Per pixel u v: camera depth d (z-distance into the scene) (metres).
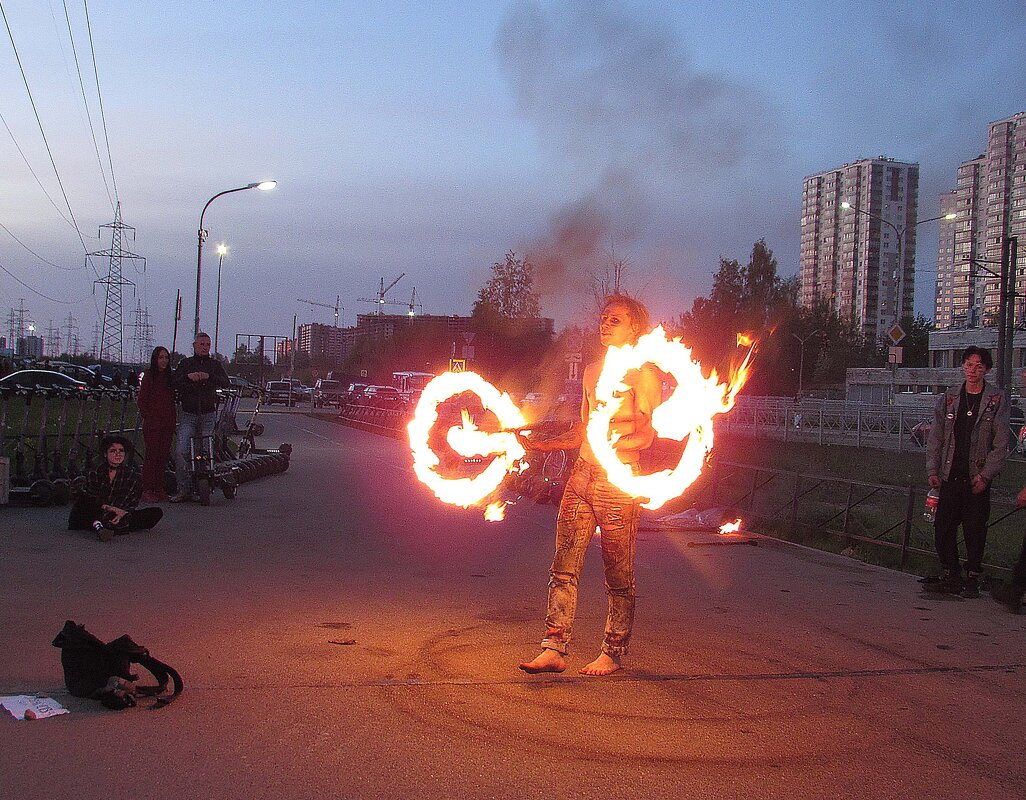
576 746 4.20
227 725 4.27
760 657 5.88
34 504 11.20
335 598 7.10
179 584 7.33
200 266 35.88
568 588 5.40
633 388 5.49
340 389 70.94
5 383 13.72
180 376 12.48
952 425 8.24
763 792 3.80
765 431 40.25
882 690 5.27
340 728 4.29
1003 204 150.75
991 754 4.34
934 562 9.98
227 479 12.98
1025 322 57.06
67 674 4.56
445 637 6.05
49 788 3.54
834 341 88.69
